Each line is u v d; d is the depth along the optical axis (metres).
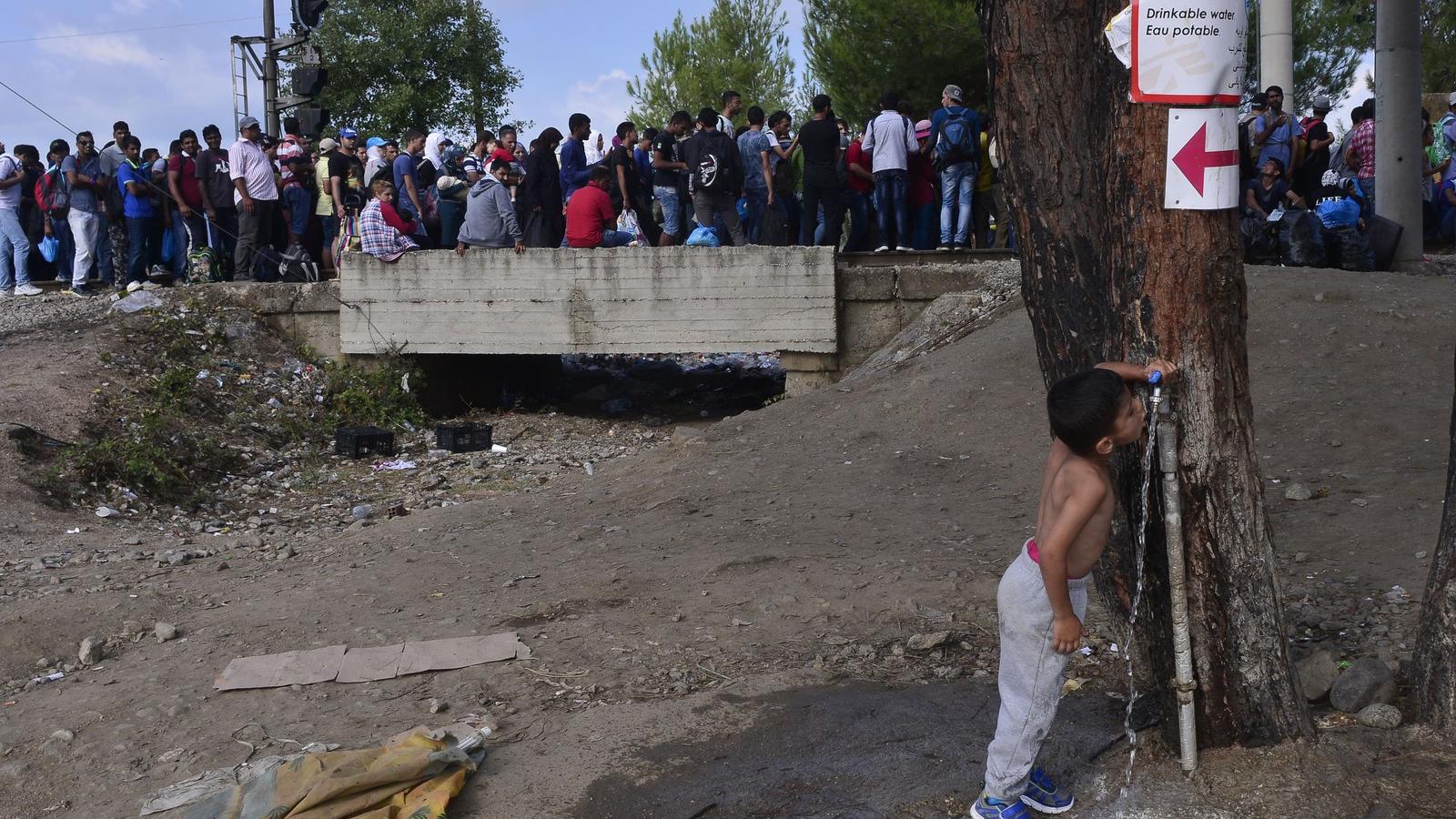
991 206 13.20
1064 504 3.10
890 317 12.22
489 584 6.35
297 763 3.82
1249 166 12.09
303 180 14.68
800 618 5.44
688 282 12.48
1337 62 22.34
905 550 6.44
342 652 5.22
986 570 5.91
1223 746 3.45
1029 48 3.56
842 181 12.78
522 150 14.61
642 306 12.62
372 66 28.58
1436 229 14.54
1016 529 6.71
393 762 3.76
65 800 4.04
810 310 12.23
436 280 13.20
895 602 5.51
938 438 8.80
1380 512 6.03
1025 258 3.74
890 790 3.66
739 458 9.05
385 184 13.45
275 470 11.38
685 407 14.56
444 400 14.06
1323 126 12.80
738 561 6.33
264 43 17.12
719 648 5.09
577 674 4.88
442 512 8.54
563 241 13.52
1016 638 3.25
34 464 9.80
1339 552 5.57
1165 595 3.43
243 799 3.70
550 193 13.13
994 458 8.19
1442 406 7.58
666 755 4.01
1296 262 11.51
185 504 10.05
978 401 9.26
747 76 27.36
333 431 12.57
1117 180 3.29
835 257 12.28
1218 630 3.37
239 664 5.14
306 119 16.55
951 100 12.19
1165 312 3.24
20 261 15.04
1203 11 3.12
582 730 4.26
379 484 10.86
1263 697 3.39
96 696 4.95
